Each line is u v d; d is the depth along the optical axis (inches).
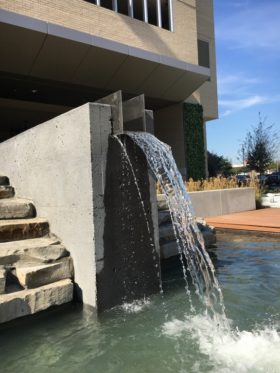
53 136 191.6
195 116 741.9
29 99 631.8
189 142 726.5
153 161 184.7
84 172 168.1
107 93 609.9
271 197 567.8
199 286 201.2
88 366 123.0
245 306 171.8
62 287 164.1
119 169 175.0
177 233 249.4
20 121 769.6
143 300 180.1
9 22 415.2
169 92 657.0
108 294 166.6
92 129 165.8
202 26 814.5
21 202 207.3
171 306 173.2
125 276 174.1
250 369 120.7
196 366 122.5
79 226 171.5
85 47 486.0
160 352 131.6
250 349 133.5
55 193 190.4
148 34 612.4
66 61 494.9
